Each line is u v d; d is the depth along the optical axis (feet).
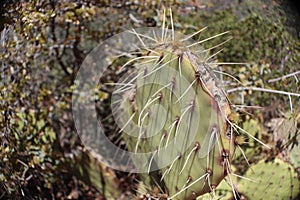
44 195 5.90
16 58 6.03
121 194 5.76
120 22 6.54
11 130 5.85
